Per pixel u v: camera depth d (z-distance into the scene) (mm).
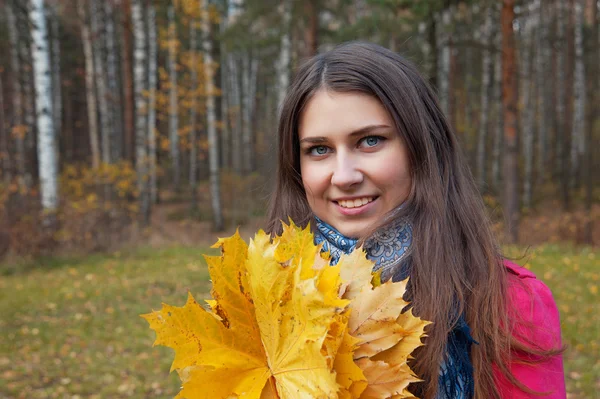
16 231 8602
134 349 4996
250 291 736
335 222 924
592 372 4102
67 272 7980
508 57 9039
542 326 873
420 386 854
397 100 876
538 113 20406
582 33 16016
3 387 4180
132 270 8023
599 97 18766
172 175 20672
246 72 20094
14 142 15594
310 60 962
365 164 873
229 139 24281
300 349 657
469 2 8766
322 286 697
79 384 4262
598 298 5777
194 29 14773
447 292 867
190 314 711
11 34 15250
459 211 964
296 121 960
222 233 12406
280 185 1128
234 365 715
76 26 21078
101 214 9922
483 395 868
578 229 9508
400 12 8570
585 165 16922
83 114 24672
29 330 5488
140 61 13211
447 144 1009
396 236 899
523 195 15945
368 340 718
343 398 654
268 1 11664
